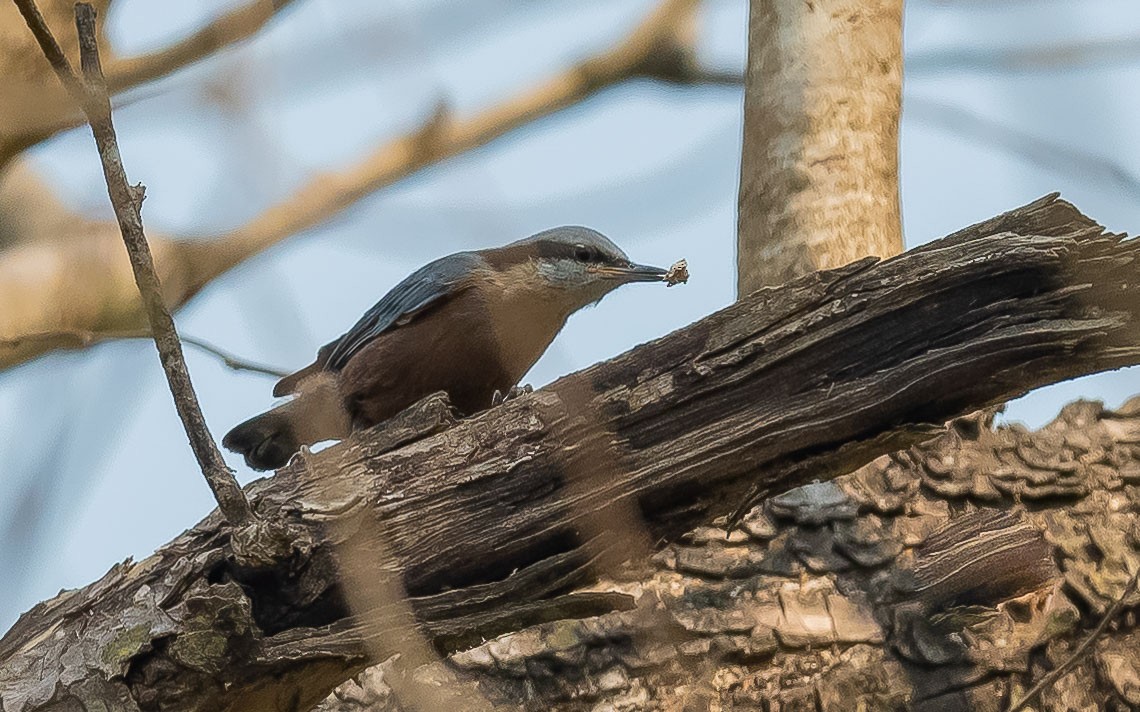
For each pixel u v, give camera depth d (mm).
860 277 8086
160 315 7477
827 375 8039
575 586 8227
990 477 10703
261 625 7809
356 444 8430
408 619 7699
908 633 9883
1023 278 7754
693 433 8117
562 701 9562
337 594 7855
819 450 8094
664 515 8258
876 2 12766
